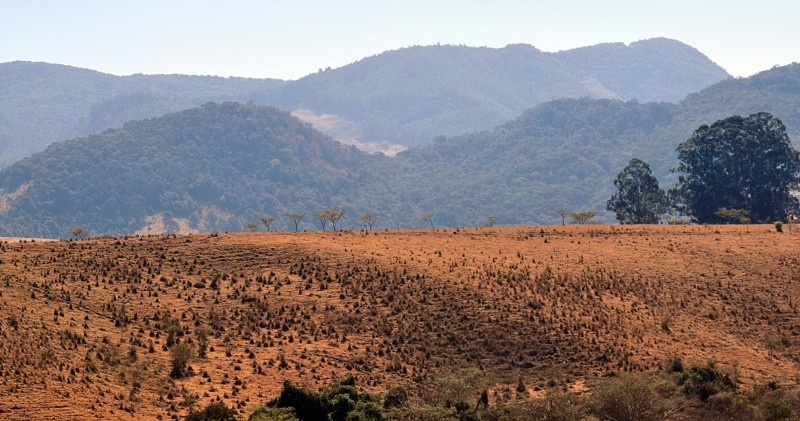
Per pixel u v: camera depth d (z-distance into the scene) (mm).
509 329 68812
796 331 73312
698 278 83500
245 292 72062
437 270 79188
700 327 73250
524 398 57625
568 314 72000
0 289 63188
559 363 64938
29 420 44188
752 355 69125
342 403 52031
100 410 47188
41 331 56781
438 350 65812
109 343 58250
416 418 52656
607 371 63781
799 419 54719
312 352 62906
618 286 79375
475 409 55000
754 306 77875
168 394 51969
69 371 51594
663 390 59094
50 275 69812
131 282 71562
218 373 57156
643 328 71375
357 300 72125
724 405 57531
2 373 48781
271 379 57562
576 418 54531
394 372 61625
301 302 71188
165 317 65375
